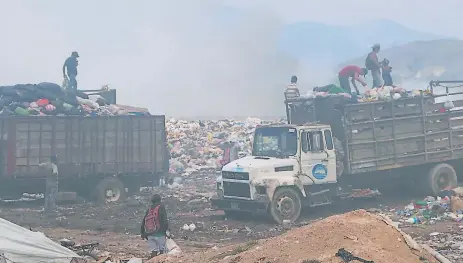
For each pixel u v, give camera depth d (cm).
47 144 2033
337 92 1903
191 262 866
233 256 809
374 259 709
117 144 2130
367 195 1870
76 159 2069
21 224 1614
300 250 759
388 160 1853
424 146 1908
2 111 2022
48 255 993
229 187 1675
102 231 1527
